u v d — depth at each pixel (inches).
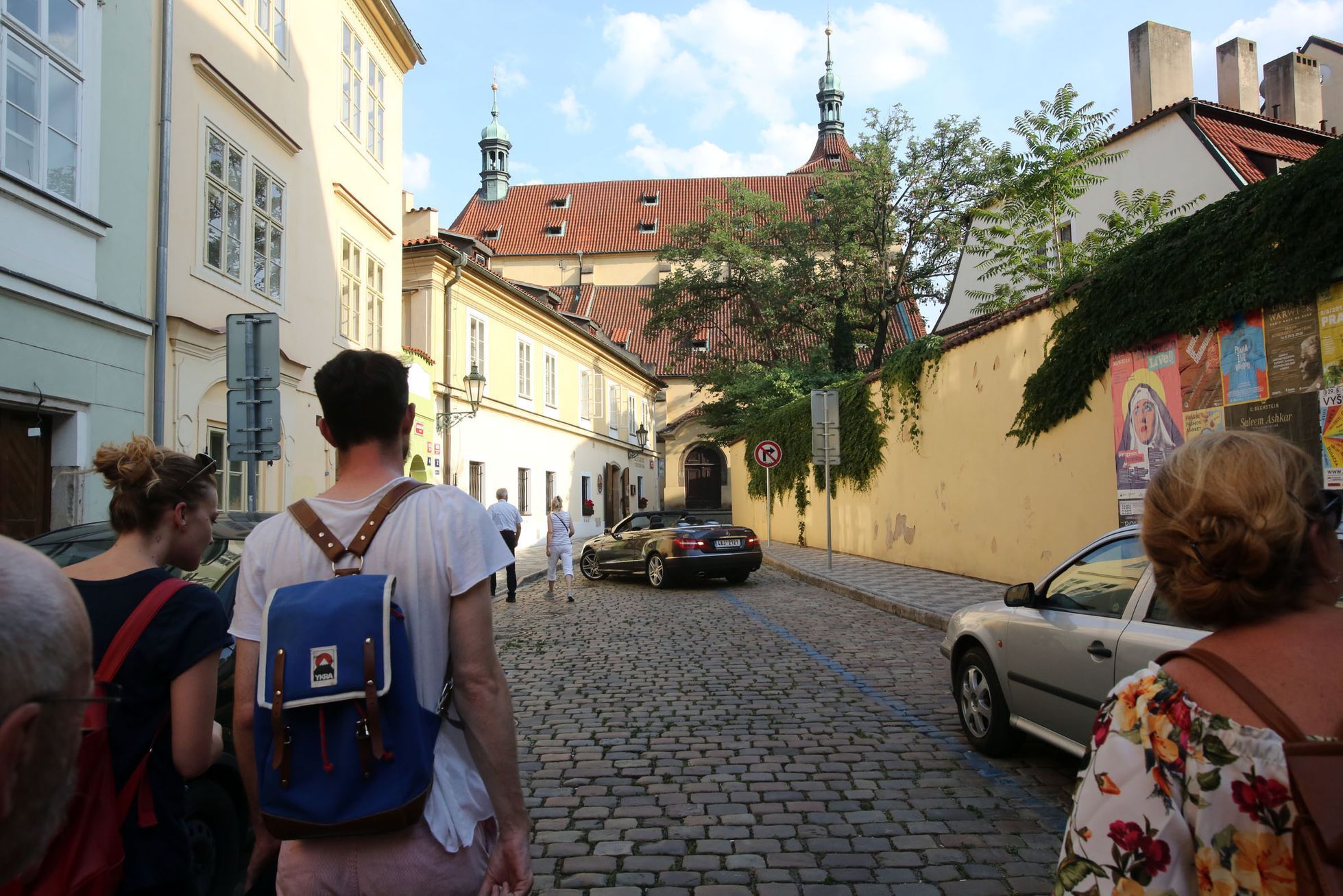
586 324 1350.9
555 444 1194.6
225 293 449.1
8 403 311.4
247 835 145.1
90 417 348.2
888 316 1362.0
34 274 319.6
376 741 66.6
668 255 1462.8
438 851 71.7
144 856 80.6
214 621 88.0
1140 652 156.0
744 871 148.8
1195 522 52.7
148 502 92.7
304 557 75.4
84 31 345.4
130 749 81.0
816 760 209.9
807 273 1353.3
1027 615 196.4
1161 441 359.9
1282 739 45.2
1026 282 741.3
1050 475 455.2
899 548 686.5
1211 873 46.3
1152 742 50.3
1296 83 921.5
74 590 48.8
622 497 1596.9
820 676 305.0
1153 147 783.7
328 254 575.5
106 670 81.7
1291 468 52.6
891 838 161.9
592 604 540.1
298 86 534.6
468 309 908.0
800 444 973.8
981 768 202.5
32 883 64.6
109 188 360.5
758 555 627.2
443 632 75.7
